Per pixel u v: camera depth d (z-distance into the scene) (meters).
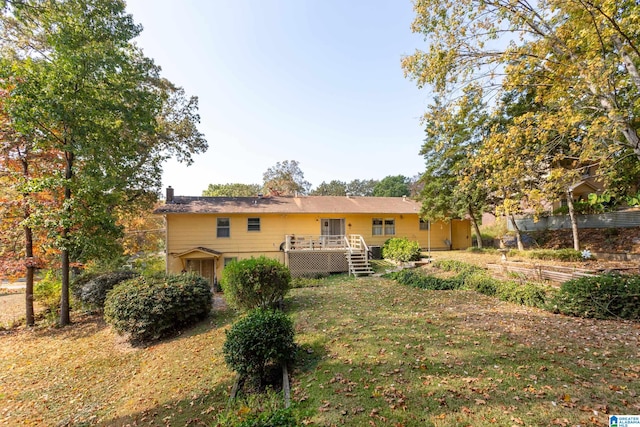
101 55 10.12
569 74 7.31
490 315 7.09
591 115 7.48
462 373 4.32
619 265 10.30
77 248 12.17
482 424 3.19
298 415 3.29
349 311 8.05
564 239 16.38
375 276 15.05
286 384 4.53
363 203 21.48
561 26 7.14
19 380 7.32
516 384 3.91
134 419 4.71
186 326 9.03
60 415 5.56
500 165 8.95
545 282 9.62
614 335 5.39
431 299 9.08
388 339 5.82
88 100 10.38
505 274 10.98
